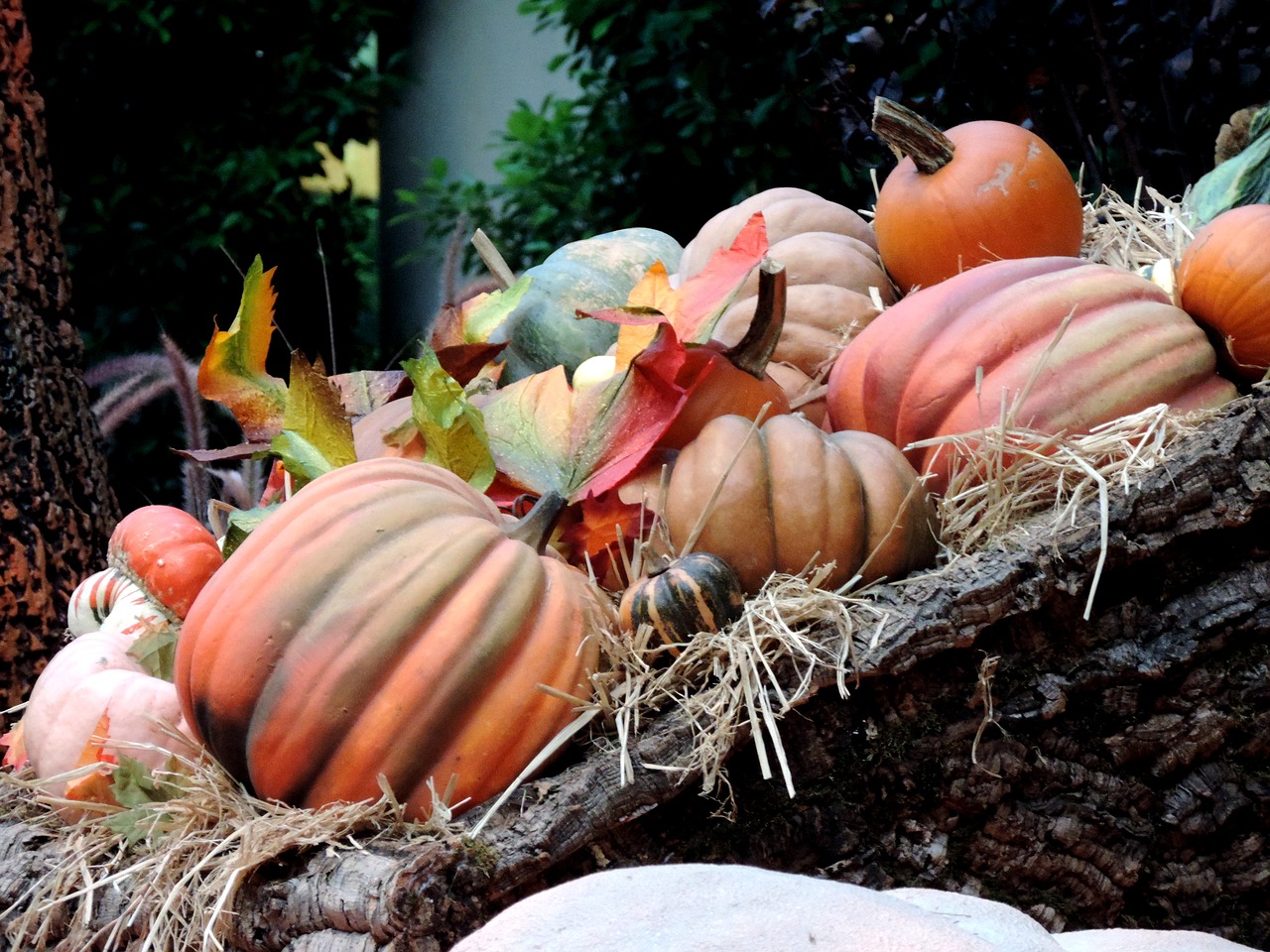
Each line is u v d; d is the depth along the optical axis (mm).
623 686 1470
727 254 1729
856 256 1935
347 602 1423
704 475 1539
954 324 1648
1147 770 1506
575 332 2004
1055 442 1548
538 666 1440
